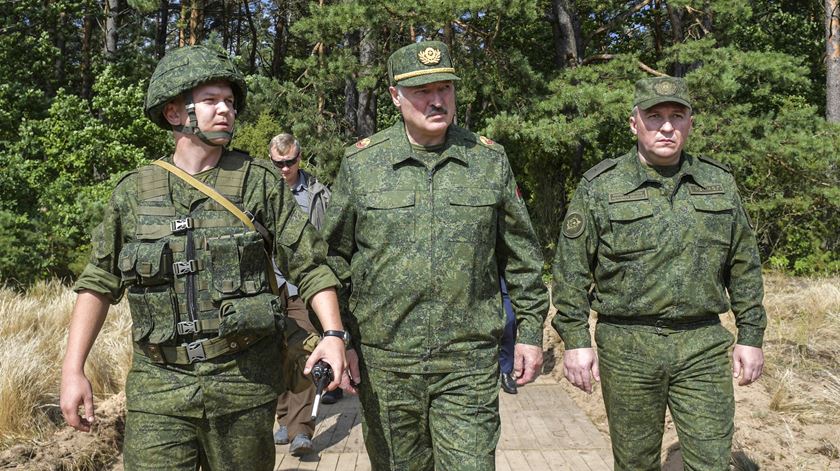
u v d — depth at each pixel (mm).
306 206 4547
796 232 13500
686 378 2879
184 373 2143
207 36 20906
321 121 14492
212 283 2154
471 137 2734
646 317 2926
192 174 2234
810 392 4934
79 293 2236
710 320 2926
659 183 2955
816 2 19469
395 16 11641
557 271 3084
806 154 12156
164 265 2135
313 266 2264
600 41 18500
